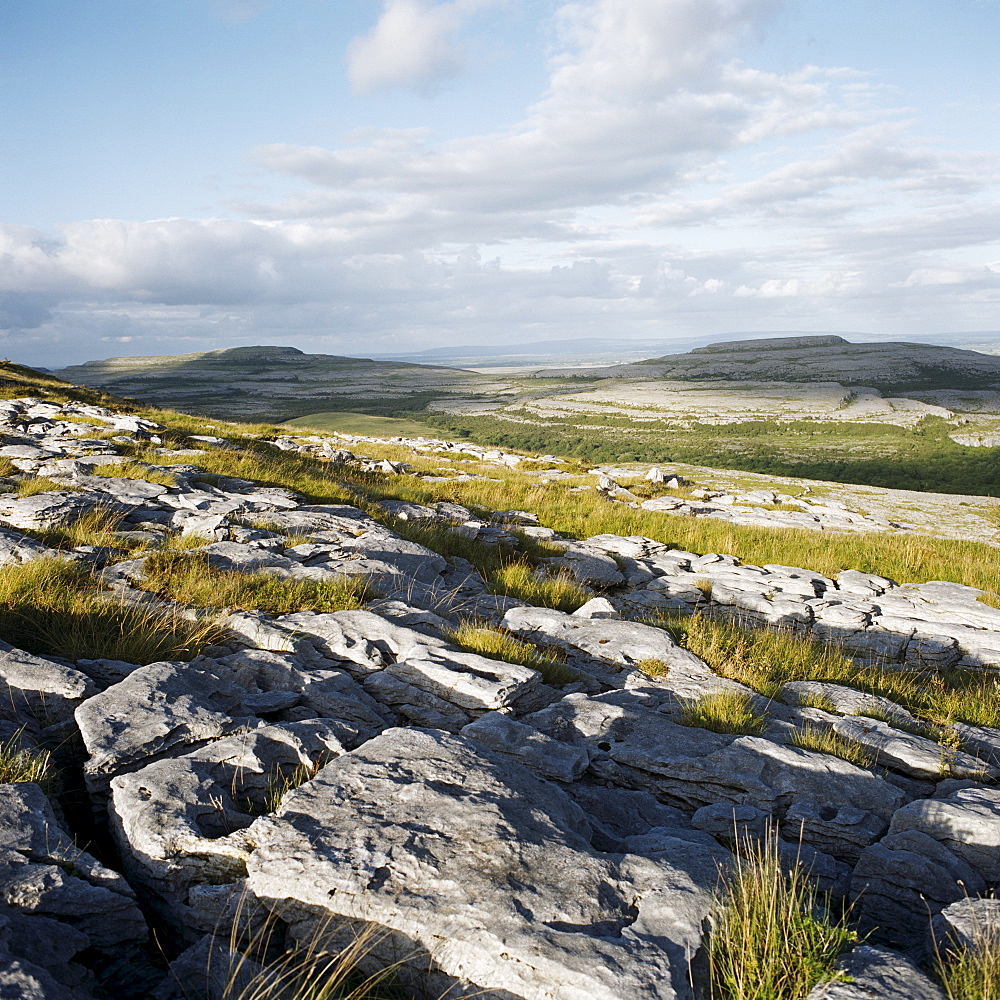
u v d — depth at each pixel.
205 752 5.36
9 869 3.85
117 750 5.18
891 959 3.81
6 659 6.36
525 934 3.67
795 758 6.51
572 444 170.25
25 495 12.88
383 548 13.07
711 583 16.22
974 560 21.59
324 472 22.70
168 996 3.54
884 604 15.37
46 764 5.07
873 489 46.00
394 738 5.60
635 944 3.68
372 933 3.82
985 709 9.41
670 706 7.97
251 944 3.97
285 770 5.52
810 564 20.17
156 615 8.27
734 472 52.53
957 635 13.41
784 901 4.05
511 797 4.89
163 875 4.29
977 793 6.09
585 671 9.24
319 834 4.36
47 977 3.18
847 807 5.89
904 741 7.39
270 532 12.90
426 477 29.31
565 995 3.41
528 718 7.20
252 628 8.24
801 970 3.70
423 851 4.23
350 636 8.33
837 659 11.22
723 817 5.71
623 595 15.24
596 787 6.24
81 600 8.28
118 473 16.20
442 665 7.71
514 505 24.88
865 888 5.05
